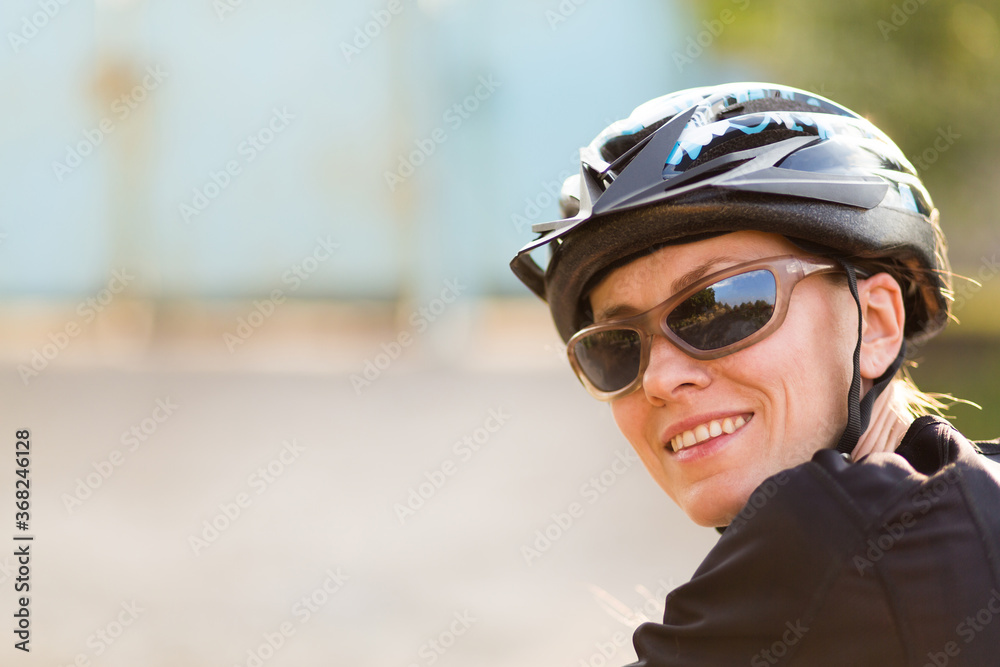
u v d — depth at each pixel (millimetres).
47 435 17125
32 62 27969
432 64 28969
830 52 15766
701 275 2828
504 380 23562
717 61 19891
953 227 17016
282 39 29016
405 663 7887
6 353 25875
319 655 8016
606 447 16469
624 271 2957
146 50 28500
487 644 8234
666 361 2855
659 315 2846
